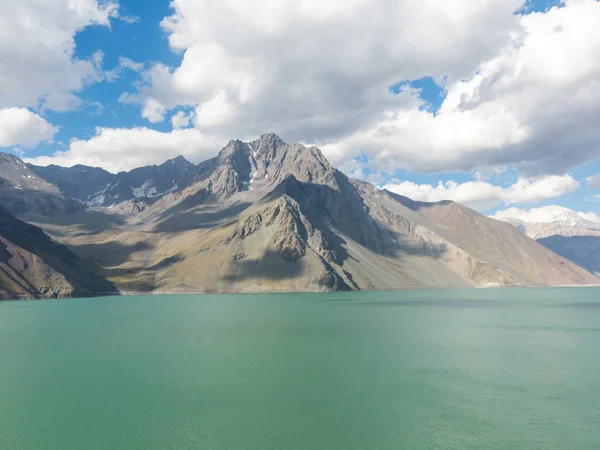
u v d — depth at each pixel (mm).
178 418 64312
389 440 57625
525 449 55500
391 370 89688
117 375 86000
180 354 104812
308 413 66125
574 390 76750
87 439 57969
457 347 113312
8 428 61250
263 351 108438
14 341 124125
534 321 169500
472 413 66500
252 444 56312
